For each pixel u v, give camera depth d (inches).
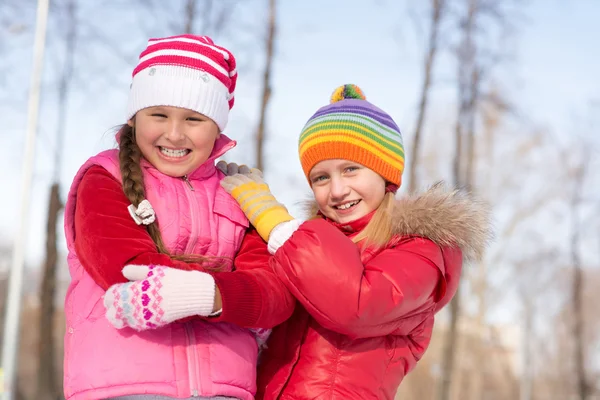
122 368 89.8
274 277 99.7
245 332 100.9
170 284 84.9
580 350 877.2
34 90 476.7
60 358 778.8
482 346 1310.3
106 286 91.0
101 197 95.1
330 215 118.0
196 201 101.9
